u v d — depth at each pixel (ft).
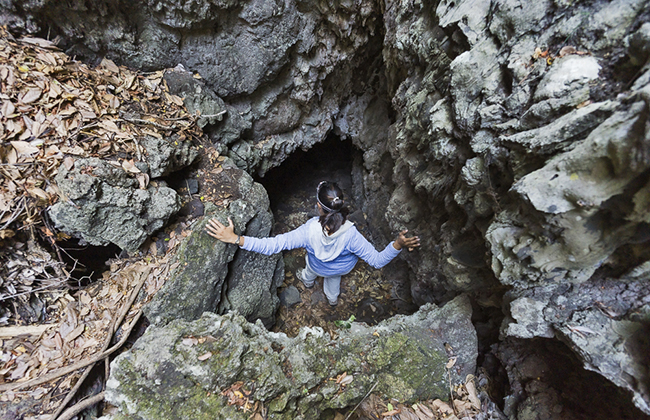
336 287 11.37
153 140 8.18
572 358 6.43
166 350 5.92
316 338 7.18
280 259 11.32
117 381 5.64
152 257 7.95
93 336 6.91
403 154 10.28
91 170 6.80
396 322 8.24
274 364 6.27
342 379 6.69
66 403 6.00
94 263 8.54
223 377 5.75
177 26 9.10
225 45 10.33
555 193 4.66
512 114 5.66
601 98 4.61
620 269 5.31
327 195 7.27
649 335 4.67
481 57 6.28
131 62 9.37
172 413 5.54
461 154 7.11
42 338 6.72
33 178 6.57
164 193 7.86
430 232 9.86
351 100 16.10
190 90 9.93
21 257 6.94
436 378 7.11
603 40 4.71
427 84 8.31
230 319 6.72
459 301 8.26
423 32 8.71
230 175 9.88
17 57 7.14
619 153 3.92
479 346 8.80
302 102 13.73
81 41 8.41
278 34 10.37
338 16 11.28
